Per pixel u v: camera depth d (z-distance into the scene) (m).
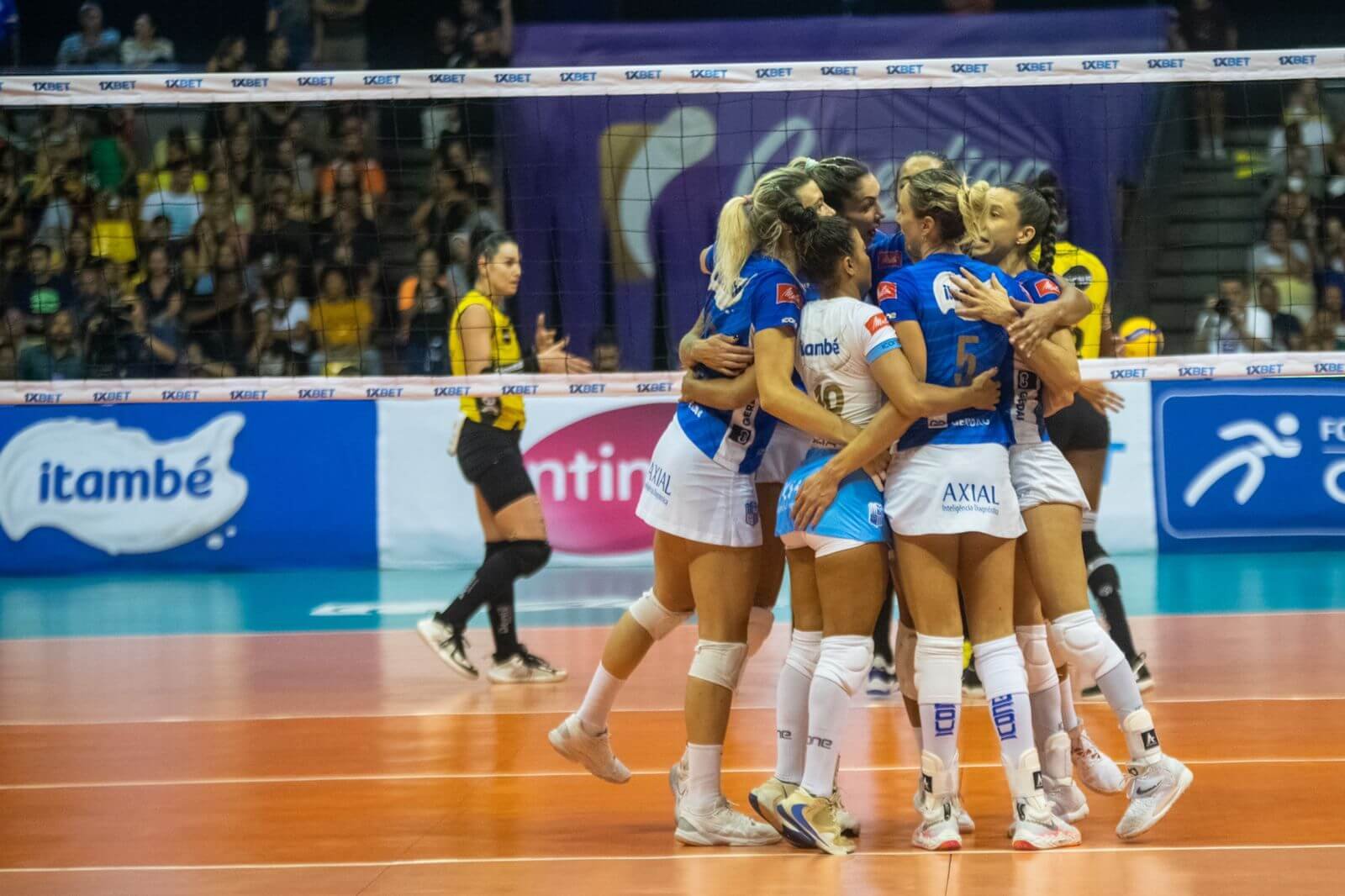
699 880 13.98
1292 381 40.88
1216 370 23.05
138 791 18.22
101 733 21.88
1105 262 42.56
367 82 25.33
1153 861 14.20
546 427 41.44
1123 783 16.66
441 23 46.88
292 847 15.47
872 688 23.52
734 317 15.48
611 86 24.73
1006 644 14.99
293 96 25.66
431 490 41.84
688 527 15.63
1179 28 44.69
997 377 15.09
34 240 45.47
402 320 42.75
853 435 14.98
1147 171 43.03
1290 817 15.78
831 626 15.09
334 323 43.72
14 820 16.91
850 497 15.09
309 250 44.94
